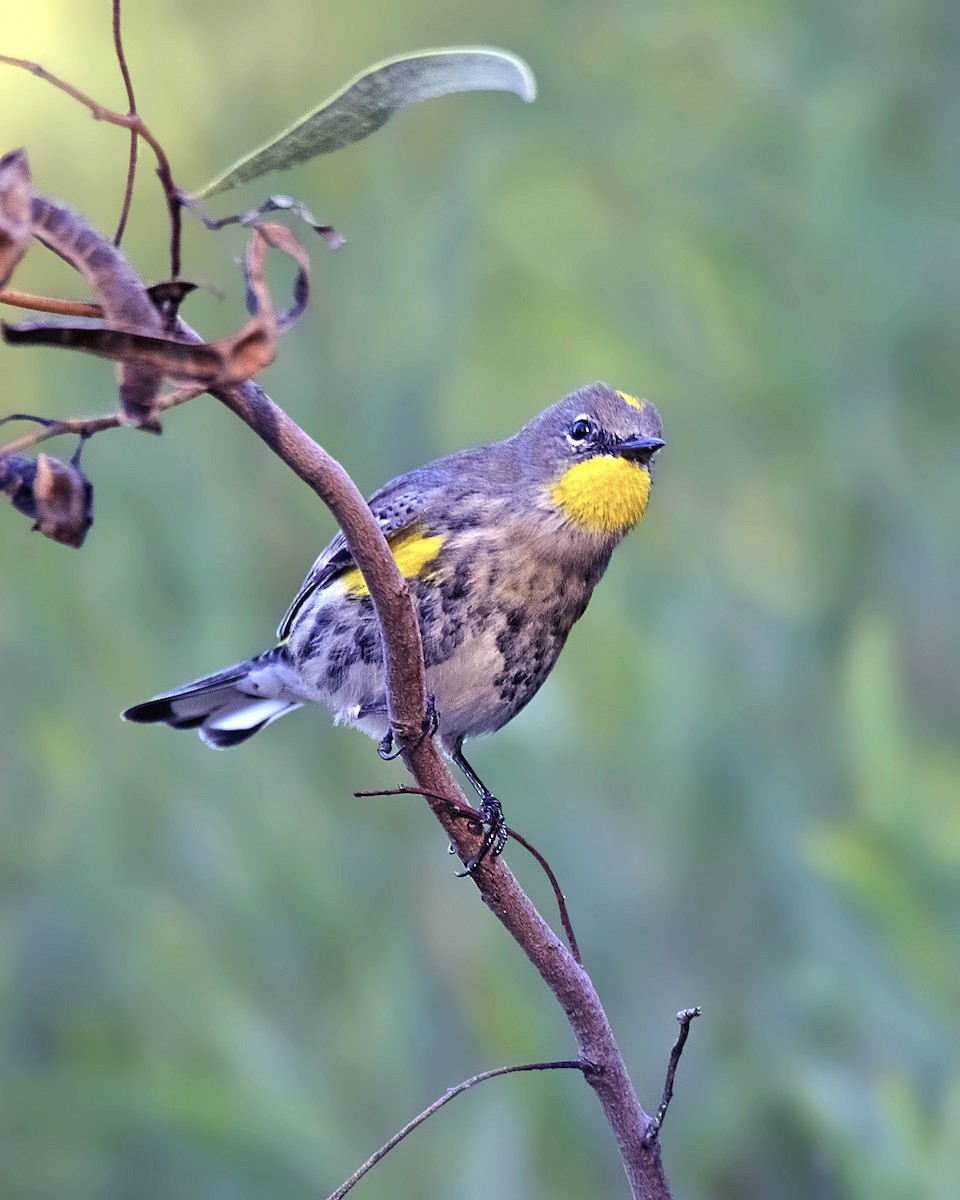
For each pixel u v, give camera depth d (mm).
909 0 13500
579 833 11383
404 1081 10477
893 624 11953
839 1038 9891
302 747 12109
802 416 12578
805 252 12836
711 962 11461
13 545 12148
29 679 11930
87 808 11109
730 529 12828
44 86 14172
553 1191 10047
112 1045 10406
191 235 14008
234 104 14773
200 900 10992
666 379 12867
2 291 3727
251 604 12516
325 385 13609
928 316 12570
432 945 11242
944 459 12375
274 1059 10094
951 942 8625
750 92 13602
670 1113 10859
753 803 11602
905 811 8805
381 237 14133
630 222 13438
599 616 12367
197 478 12508
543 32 14781
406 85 4398
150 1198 9789
